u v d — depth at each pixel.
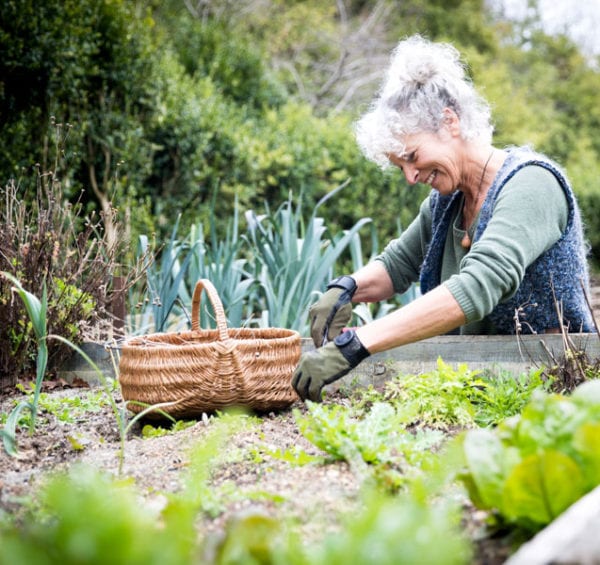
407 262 3.10
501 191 2.53
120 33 5.70
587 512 1.19
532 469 1.36
